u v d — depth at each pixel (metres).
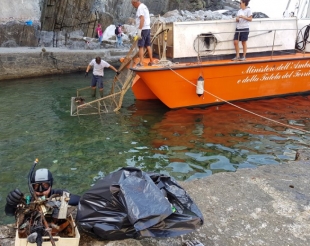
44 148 7.19
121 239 2.71
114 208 2.64
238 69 9.91
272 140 7.76
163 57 9.66
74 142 7.57
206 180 4.01
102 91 11.96
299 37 11.41
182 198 2.77
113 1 28.50
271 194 3.73
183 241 2.88
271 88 10.77
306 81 11.16
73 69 17.47
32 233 2.29
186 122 8.97
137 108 10.34
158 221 2.43
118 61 18.92
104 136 7.98
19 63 15.69
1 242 2.78
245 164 6.52
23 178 5.86
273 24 10.60
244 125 8.73
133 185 2.62
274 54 10.84
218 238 2.96
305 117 9.38
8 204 2.52
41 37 20.31
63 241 2.39
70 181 5.76
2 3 19.05
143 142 7.62
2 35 18.62
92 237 2.82
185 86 9.66
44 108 10.42
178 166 6.42
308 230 3.13
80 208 2.76
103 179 2.83
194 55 9.92
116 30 21.11
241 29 9.70
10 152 6.93
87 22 22.77
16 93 12.54
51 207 2.51
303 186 3.93
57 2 20.62
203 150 7.19
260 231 3.09
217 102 10.26
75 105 10.75
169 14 32.53
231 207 3.45
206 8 42.81
